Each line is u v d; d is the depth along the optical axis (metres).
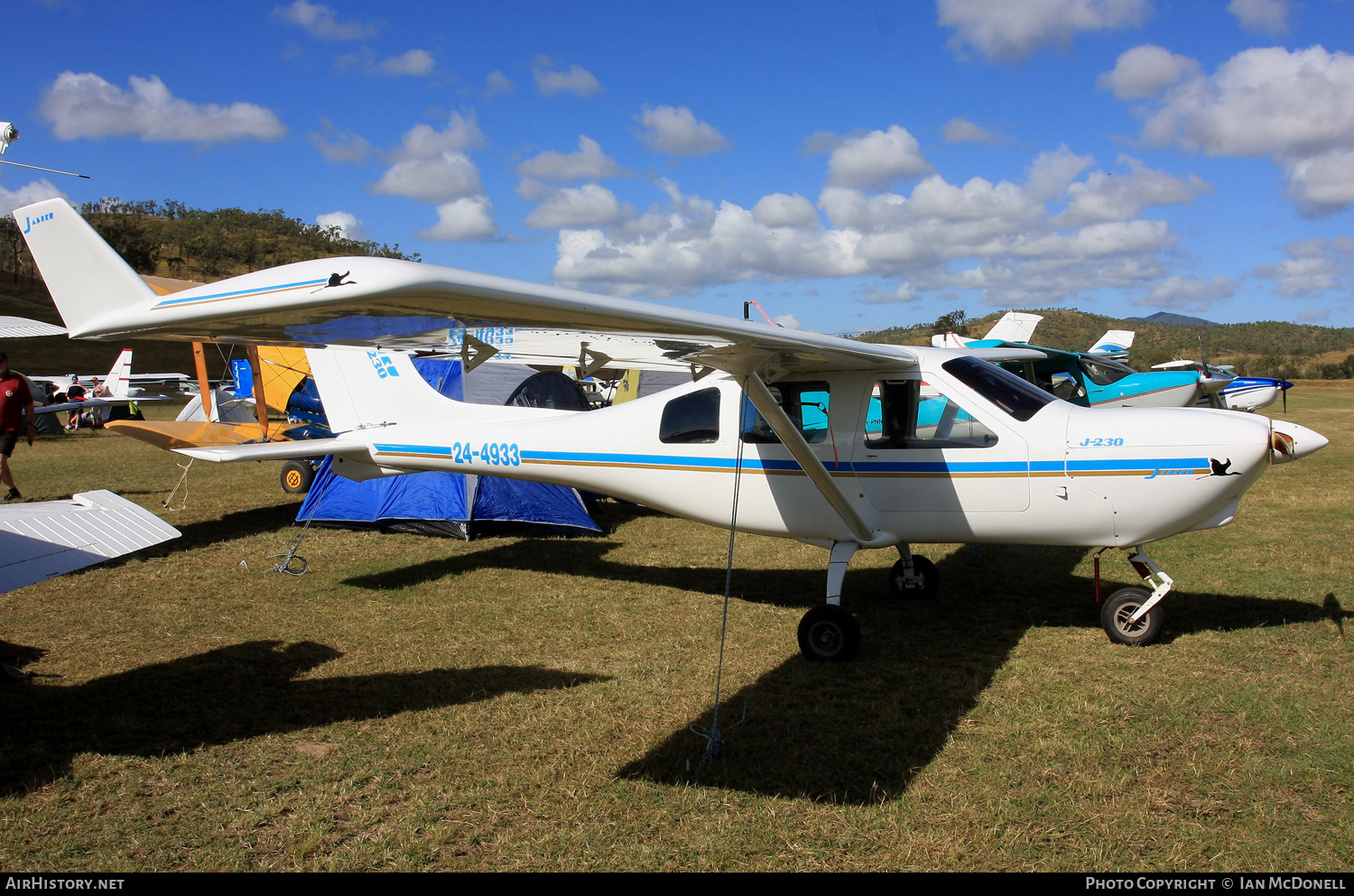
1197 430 4.16
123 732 3.44
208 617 5.05
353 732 3.43
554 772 3.06
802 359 4.34
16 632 4.76
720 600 5.43
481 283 2.38
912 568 5.38
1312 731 3.24
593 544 7.25
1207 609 4.95
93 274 3.17
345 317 2.61
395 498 7.66
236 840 2.65
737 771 3.05
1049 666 4.07
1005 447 4.42
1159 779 2.93
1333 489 9.30
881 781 2.97
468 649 4.47
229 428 9.41
